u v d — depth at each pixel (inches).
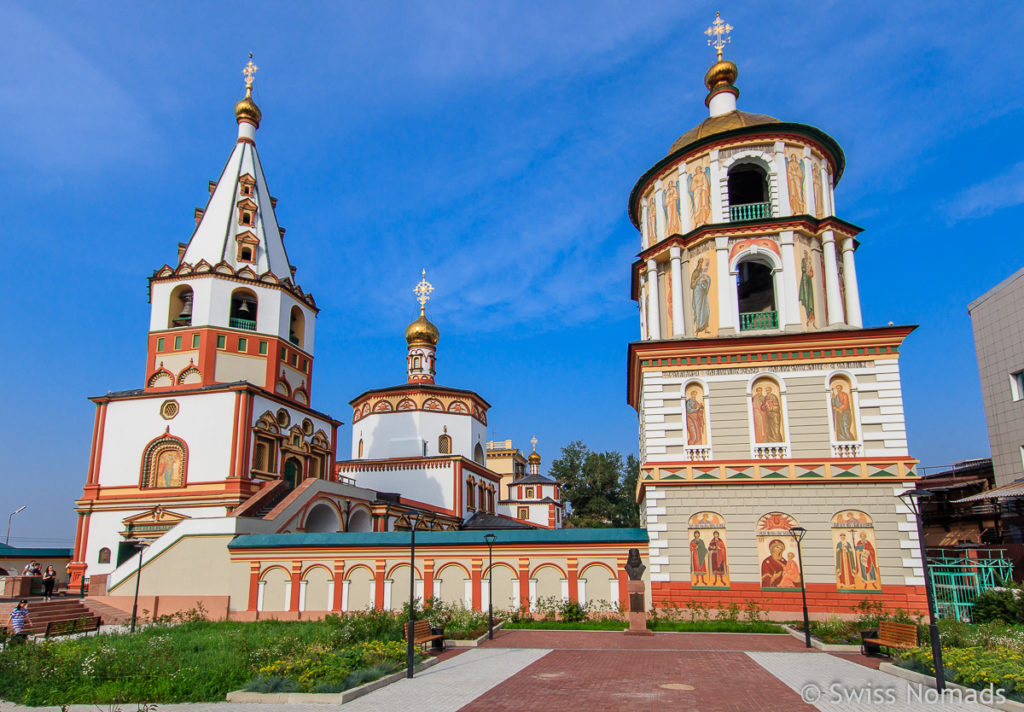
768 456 997.8
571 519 3400.6
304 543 1128.2
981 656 592.7
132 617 1007.0
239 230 1642.5
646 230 1247.5
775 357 1023.6
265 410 1493.6
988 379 1401.3
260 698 534.0
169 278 1561.3
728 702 514.3
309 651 655.8
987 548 1218.6
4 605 1055.0
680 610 967.0
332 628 850.1
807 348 1015.6
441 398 2225.6
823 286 1077.8
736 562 972.6
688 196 1147.9
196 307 1536.7
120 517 1421.0
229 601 1125.7
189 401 1451.8
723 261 1077.8
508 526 2027.6
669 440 1023.6
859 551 952.3
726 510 989.2
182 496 1396.4
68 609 1085.8
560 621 1018.1
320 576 1117.7
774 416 1008.9
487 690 563.2
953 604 974.4
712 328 1069.8
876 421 981.2
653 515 1004.6
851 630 827.4
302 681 562.3
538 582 1053.2
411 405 2192.4
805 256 1079.6
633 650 768.3
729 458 1005.2
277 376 1577.3
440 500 2059.5
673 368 1045.8
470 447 2214.6
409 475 2090.3
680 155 1162.0
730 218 1105.4
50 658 612.7
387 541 1106.7
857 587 941.8
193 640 784.3
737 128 1105.4
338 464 2138.3
